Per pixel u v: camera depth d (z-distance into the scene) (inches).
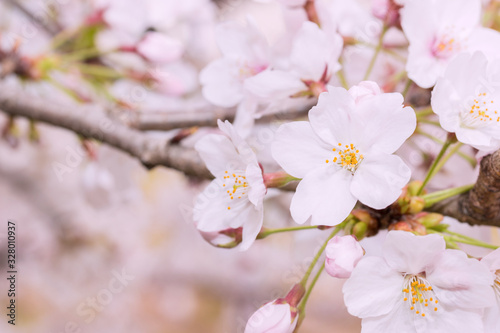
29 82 19.7
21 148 33.6
